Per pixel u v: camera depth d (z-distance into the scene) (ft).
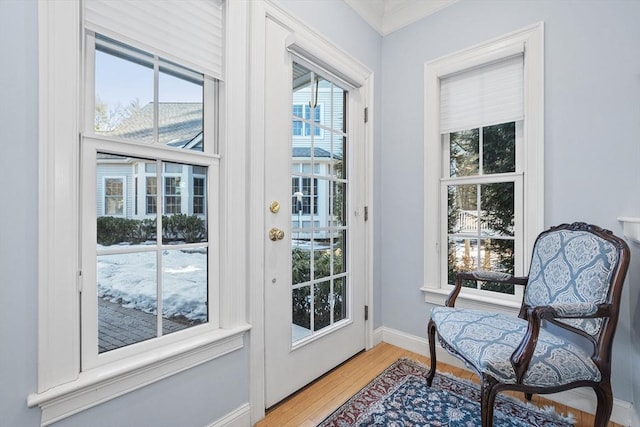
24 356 2.75
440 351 6.80
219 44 4.42
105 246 3.40
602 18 4.98
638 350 4.46
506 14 6.00
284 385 5.33
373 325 7.59
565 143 5.34
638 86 4.69
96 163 3.32
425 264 7.14
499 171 6.33
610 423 4.77
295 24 5.51
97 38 3.35
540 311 3.66
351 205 6.97
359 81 7.02
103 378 3.14
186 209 4.16
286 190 5.41
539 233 5.59
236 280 4.57
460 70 6.66
